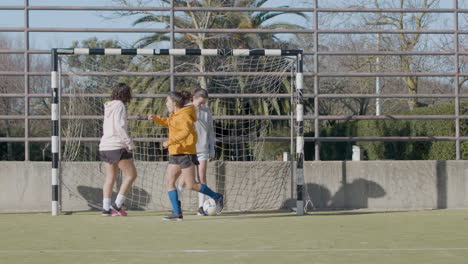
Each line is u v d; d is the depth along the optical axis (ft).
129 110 59.77
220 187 42.78
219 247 22.82
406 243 24.00
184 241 24.79
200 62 63.46
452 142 56.39
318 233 27.81
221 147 48.06
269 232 28.32
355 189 43.50
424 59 87.40
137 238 25.94
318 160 44.68
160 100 60.08
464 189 44.19
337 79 88.84
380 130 77.92
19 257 20.33
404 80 91.71
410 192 43.75
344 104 99.81
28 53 43.62
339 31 44.86
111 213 38.60
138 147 45.55
